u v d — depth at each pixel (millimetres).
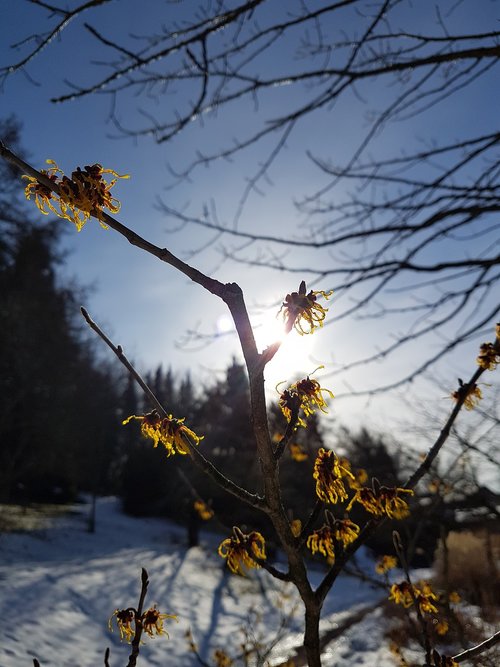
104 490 36406
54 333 23000
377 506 986
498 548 7348
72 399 23750
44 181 781
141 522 25016
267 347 766
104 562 15266
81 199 764
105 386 27172
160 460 26219
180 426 829
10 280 22656
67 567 13672
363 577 2576
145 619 1095
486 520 5535
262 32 2252
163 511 26266
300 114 2543
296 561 897
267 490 846
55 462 23516
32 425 20734
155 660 8469
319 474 908
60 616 9609
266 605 11406
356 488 1005
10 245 22516
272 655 8156
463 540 7832
